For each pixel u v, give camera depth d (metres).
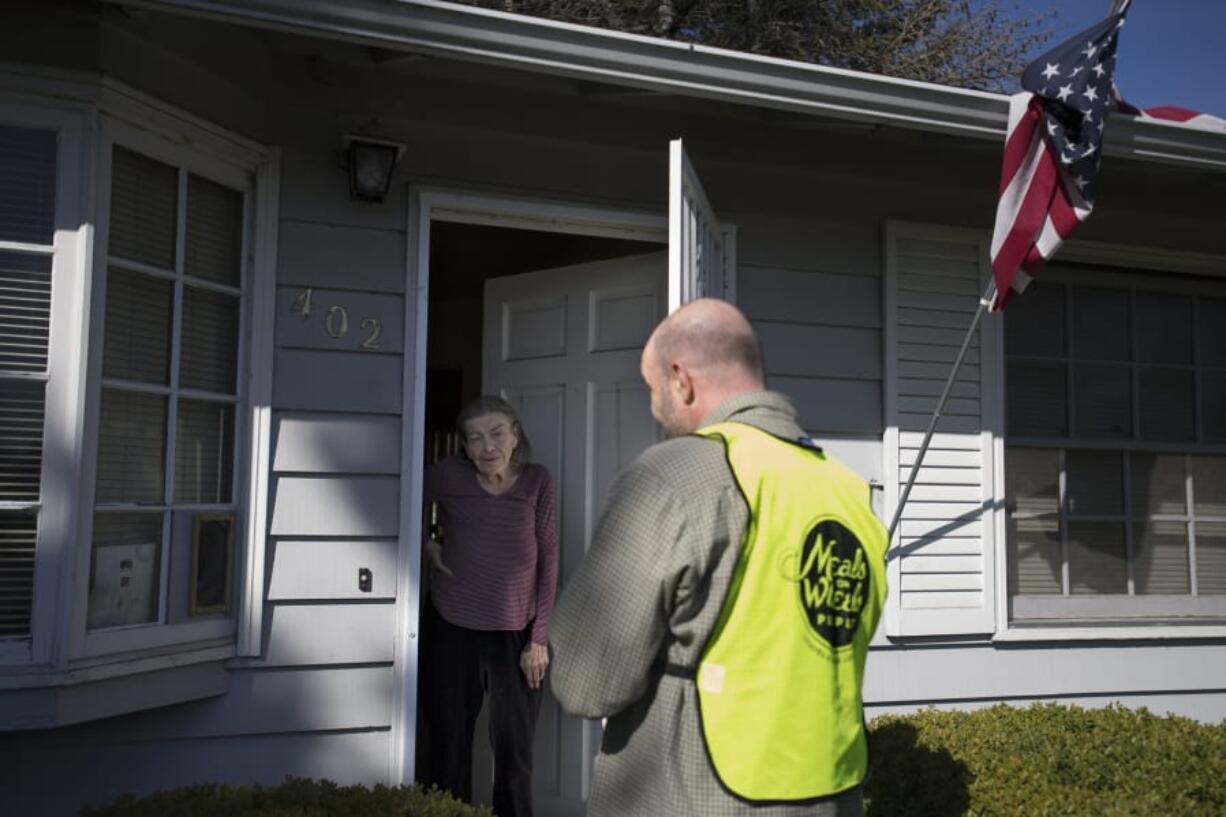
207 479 3.22
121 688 2.90
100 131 2.86
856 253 4.20
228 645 3.22
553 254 5.25
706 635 1.66
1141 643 4.43
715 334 1.87
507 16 2.95
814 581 1.72
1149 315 4.64
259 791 2.71
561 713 3.97
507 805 3.57
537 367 4.21
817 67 3.29
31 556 2.74
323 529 3.38
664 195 3.86
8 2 2.78
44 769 3.01
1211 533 4.62
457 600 3.59
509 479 3.73
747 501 1.67
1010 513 4.37
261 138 3.37
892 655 4.12
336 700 3.37
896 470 4.15
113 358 2.92
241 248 3.35
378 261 3.52
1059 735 3.30
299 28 2.81
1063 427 4.48
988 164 4.31
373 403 3.48
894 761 3.11
